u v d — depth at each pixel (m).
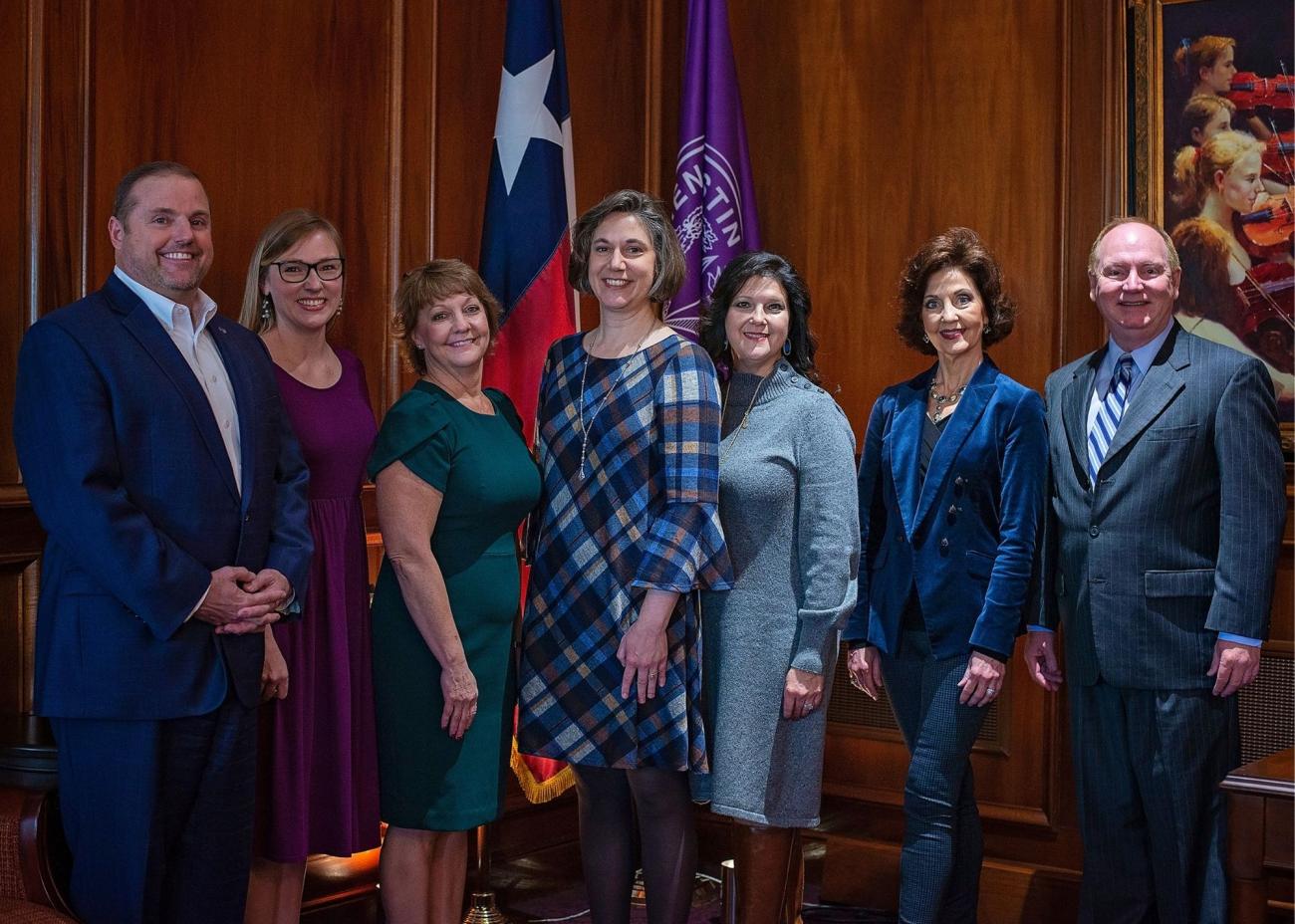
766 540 2.85
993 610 2.97
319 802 2.75
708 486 2.73
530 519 2.94
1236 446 2.84
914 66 3.99
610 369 2.82
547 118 3.73
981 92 3.89
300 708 2.70
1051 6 3.79
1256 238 3.53
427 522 2.74
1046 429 3.07
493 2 3.98
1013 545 3.00
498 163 3.72
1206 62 3.57
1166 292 2.94
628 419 2.77
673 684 2.74
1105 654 2.93
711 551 2.75
